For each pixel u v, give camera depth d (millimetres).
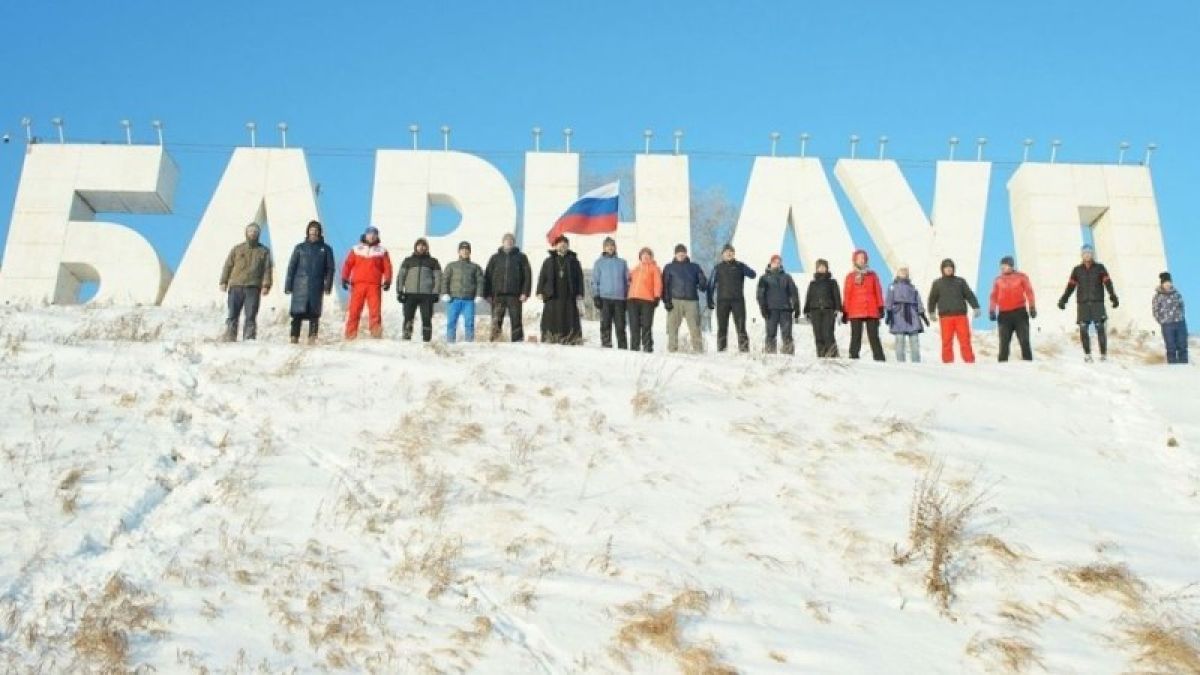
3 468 9539
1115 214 25297
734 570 9039
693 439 11461
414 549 8961
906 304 17234
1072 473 11469
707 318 24938
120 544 8656
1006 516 10195
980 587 9008
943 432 12094
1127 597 8914
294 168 24766
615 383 12812
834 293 17156
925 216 25125
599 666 7660
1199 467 11781
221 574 8352
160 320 20250
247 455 10359
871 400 13031
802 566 9180
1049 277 24703
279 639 7621
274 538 8938
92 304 22266
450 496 9820
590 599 8422
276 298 23750
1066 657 8109
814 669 7789
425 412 11578
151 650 7379
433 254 24203
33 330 16781
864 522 9938
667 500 10109
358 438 10883
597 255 24172
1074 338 22672
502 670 7520
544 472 10430
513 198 24734
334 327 20625
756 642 8039
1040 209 25156
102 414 10953
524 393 12305
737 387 13062
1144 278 24844
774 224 24906
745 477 10688
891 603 8766
